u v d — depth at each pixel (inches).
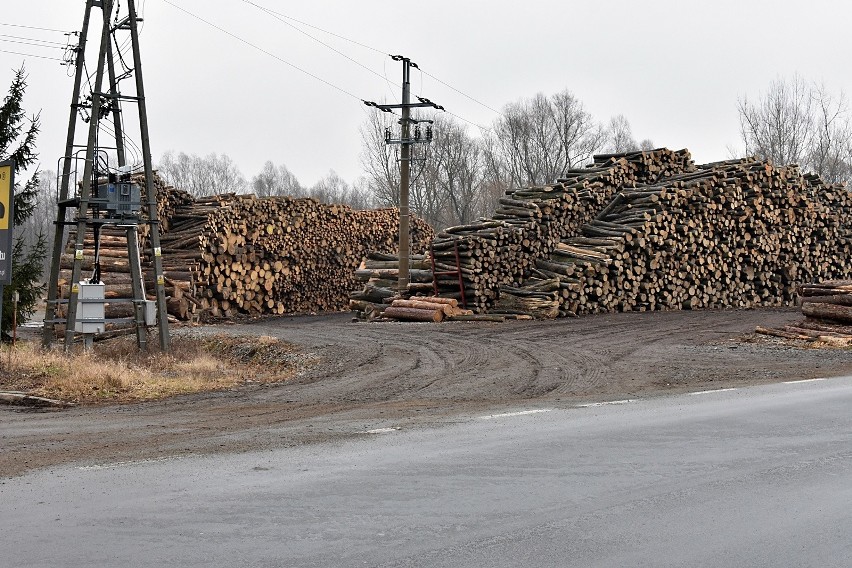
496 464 298.7
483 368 638.5
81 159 776.9
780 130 2290.8
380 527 224.2
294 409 456.4
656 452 318.7
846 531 222.8
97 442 346.9
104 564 195.3
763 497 256.2
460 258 1110.4
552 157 2810.0
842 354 696.4
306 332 948.6
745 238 1279.5
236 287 1375.5
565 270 1109.1
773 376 577.6
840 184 1502.2
